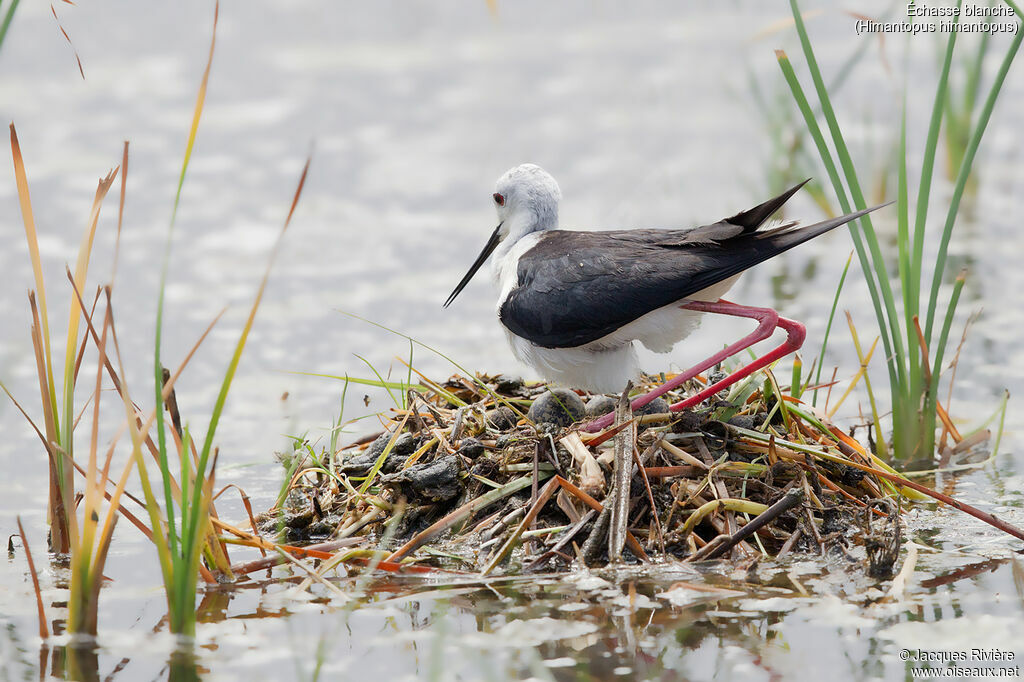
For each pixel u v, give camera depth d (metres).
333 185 20.17
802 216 18.75
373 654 7.80
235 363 7.84
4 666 7.73
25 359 14.36
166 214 19.00
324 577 9.04
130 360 14.28
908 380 11.84
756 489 9.72
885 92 22.25
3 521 10.48
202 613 8.46
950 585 8.65
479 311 15.59
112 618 8.48
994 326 14.67
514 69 25.58
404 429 10.85
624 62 25.30
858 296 15.91
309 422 12.75
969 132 19.44
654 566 8.95
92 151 21.44
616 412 9.86
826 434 10.48
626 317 10.09
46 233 18.05
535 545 9.30
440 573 8.96
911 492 10.38
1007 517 9.99
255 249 17.72
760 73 23.44
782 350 10.21
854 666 7.52
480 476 9.84
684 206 18.44
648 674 7.46
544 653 7.74
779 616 8.18
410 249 17.69
